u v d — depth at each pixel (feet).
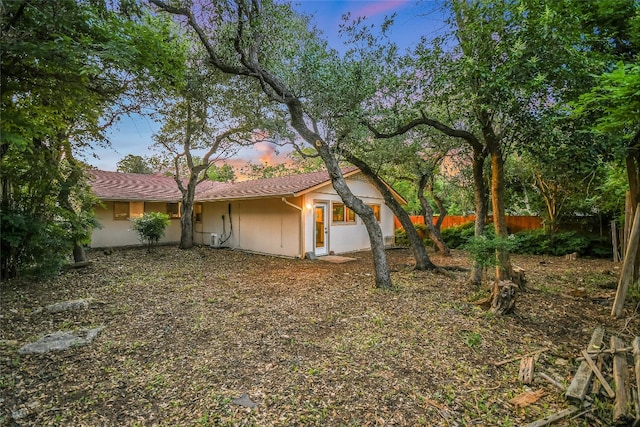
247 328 14.03
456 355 11.41
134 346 12.23
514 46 13.55
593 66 13.89
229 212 43.86
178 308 16.90
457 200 51.26
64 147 24.66
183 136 37.47
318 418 8.00
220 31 19.36
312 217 35.88
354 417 8.05
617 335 13.21
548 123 14.82
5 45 11.25
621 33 16.65
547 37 13.24
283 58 20.63
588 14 16.05
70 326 14.33
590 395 8.96
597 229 37.32
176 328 14.07
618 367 9.87
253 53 19.70
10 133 13.05
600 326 14.35
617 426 7.84
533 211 42.83
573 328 14.14
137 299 18.58
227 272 27.17
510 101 14.16
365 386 9.40
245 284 22.50
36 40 12.00
